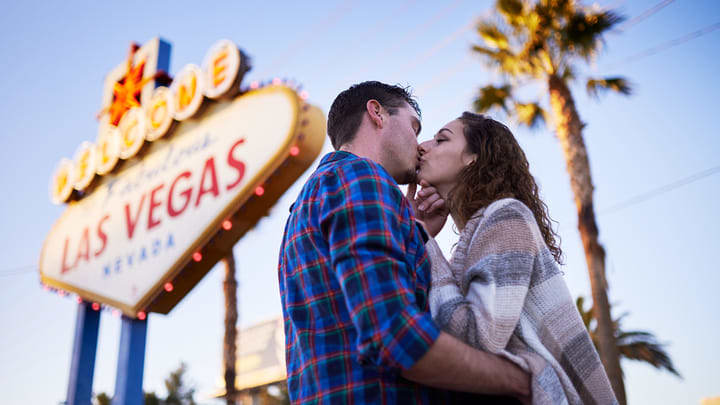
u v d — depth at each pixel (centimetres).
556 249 181
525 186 174
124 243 873
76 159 1048
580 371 139
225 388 1199
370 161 135
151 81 1020
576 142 1230
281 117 723
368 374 121
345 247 120
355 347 124
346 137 170
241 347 3575
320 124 723
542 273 143
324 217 128
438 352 113
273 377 3197
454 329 128
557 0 1251
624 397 1066
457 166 181
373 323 112
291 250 139
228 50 838
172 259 780
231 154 771
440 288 136
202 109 860
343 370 122
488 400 138
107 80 1102
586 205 1183
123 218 903
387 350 111
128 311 802
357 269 117
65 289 926
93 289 876
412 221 137
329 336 126
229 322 1246
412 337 112
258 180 722
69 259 962
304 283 133
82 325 877
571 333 140
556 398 127
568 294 145
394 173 173
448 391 132
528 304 142
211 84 839
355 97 174
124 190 940
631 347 1708
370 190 127
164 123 902
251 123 768
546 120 1312
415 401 123
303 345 130
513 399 138
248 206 741
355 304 115
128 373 766
